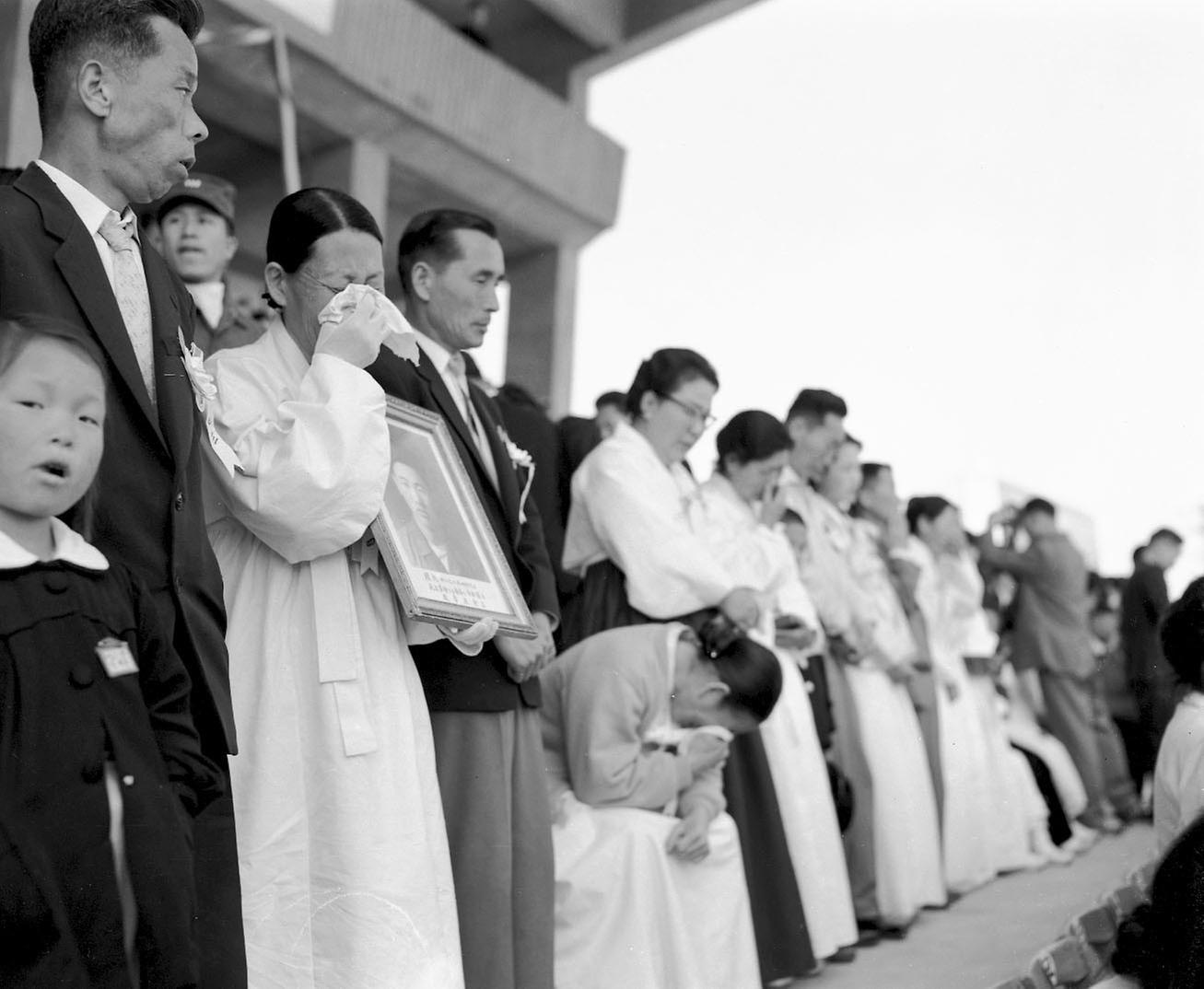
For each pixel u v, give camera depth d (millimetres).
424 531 2307
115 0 1816
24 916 1391
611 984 2846
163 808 1528
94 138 1834
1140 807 7082
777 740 3764
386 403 2234
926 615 5391
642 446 3514
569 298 9453
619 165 9438
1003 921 4449
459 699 2471
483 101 8477
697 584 3338
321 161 8141
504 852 2492
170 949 1500
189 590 1797
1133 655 7230
